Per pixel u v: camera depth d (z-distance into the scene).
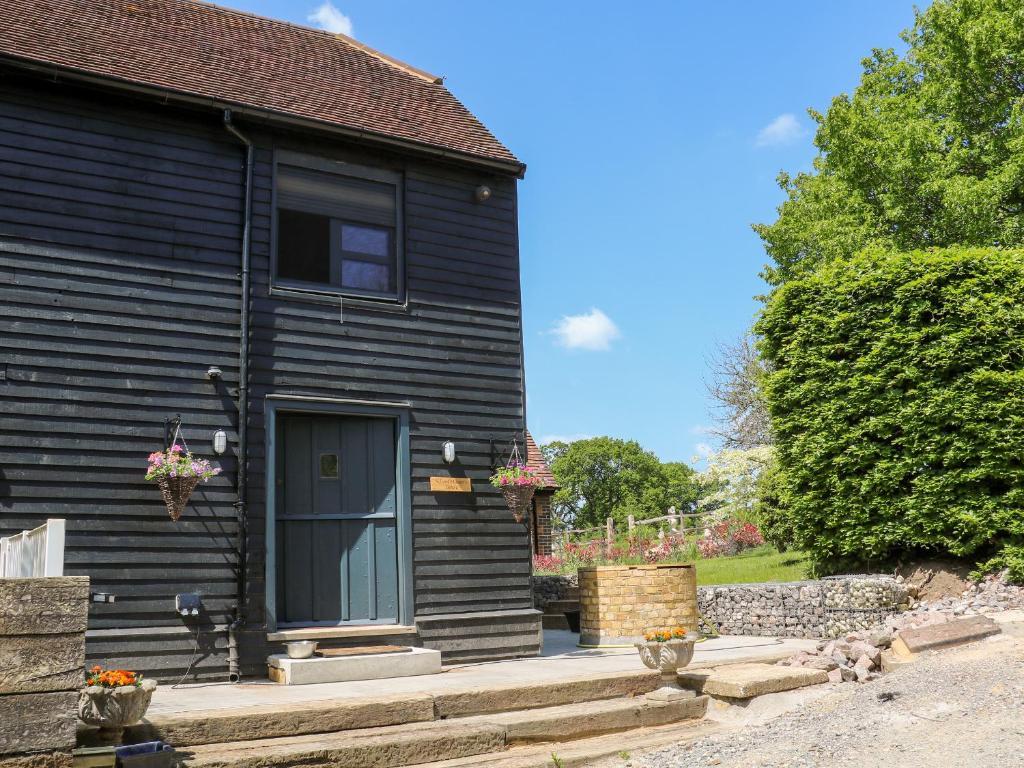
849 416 11.73
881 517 11.36
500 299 10.86
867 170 18.38
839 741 6.13
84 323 8.26
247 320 9.05
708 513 23.23
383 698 6.77
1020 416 10.38
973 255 11.12
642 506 61.81
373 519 9.62
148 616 8.16
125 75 8.69
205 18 11.85
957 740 5.67
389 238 10.29
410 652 8.64
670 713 7.48
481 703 7.07
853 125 18.36
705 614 12.15
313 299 9.54
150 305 8.62
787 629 11.18
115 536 8.10
